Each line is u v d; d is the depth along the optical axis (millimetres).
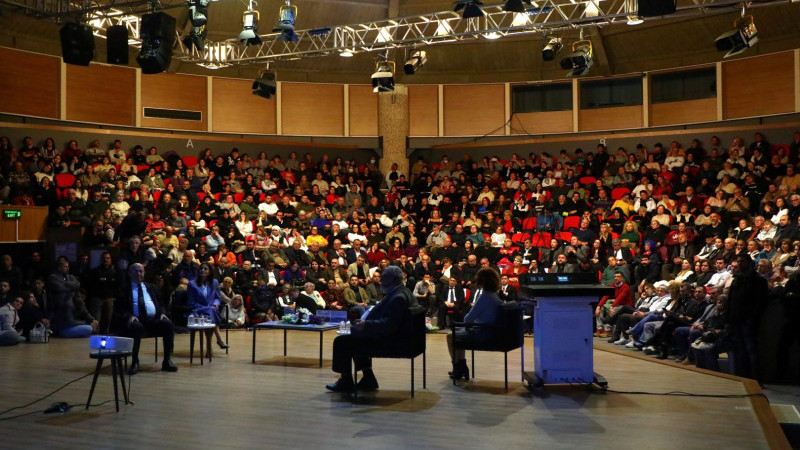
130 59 17594
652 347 9414
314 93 19453
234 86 18812
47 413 5797
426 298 13523
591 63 13227
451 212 16984
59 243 13344
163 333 7844
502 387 6945
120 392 6680
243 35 12391
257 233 14562
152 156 16891
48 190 13922
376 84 14414
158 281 11906
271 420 5574
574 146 18891
